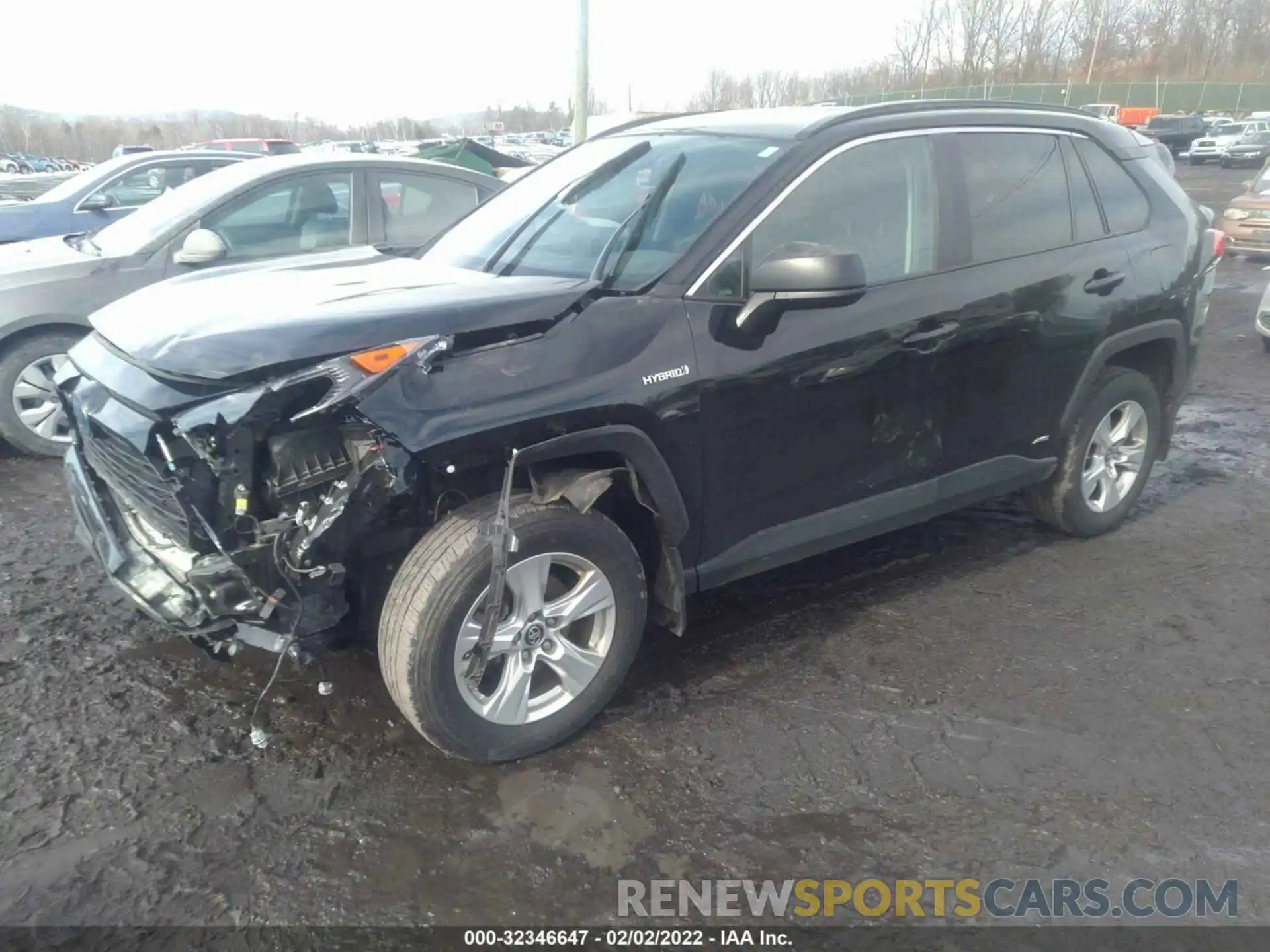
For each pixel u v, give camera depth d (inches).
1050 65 2404.0
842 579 171.2
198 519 105.2
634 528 133.4
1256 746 126.0
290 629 109.0
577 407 113.3
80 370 122.1
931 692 137.6
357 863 105.3
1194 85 2222.0
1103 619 157.8
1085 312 162.7
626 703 134.4
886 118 146.3
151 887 101.4
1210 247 188.2
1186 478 222.8
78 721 128.2
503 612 118.5
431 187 262.7
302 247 244.8
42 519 193.5
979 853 108.0
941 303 144.6
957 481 157.2
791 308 124.8
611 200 145.8
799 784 118.5
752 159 137.8
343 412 104.2
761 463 132.9
